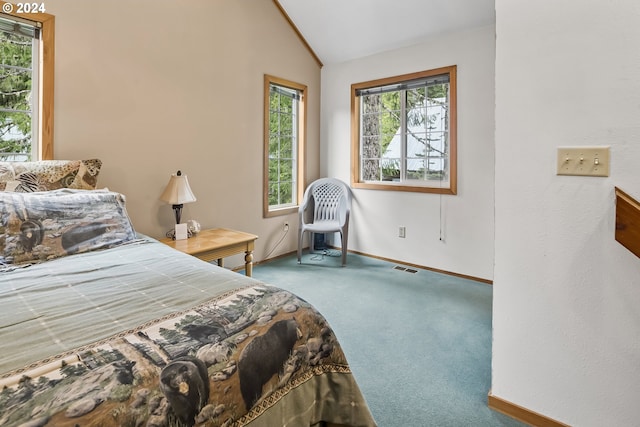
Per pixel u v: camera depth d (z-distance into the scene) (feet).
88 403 2.22
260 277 11.14
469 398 5.43
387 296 9.66
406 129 12.80
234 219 11.54
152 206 9.34
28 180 6.26
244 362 3.06
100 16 8.09
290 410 3.45
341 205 13.66
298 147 14.14
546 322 4.65
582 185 4.29
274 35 12.45
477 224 11.05
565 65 4.31
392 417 5.01
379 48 12.75
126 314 3.37
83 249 5.62
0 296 3.79
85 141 7.98
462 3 10.16
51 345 2.77
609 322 4.23
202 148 10.43
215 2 10.52
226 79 10.95
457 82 11.14
